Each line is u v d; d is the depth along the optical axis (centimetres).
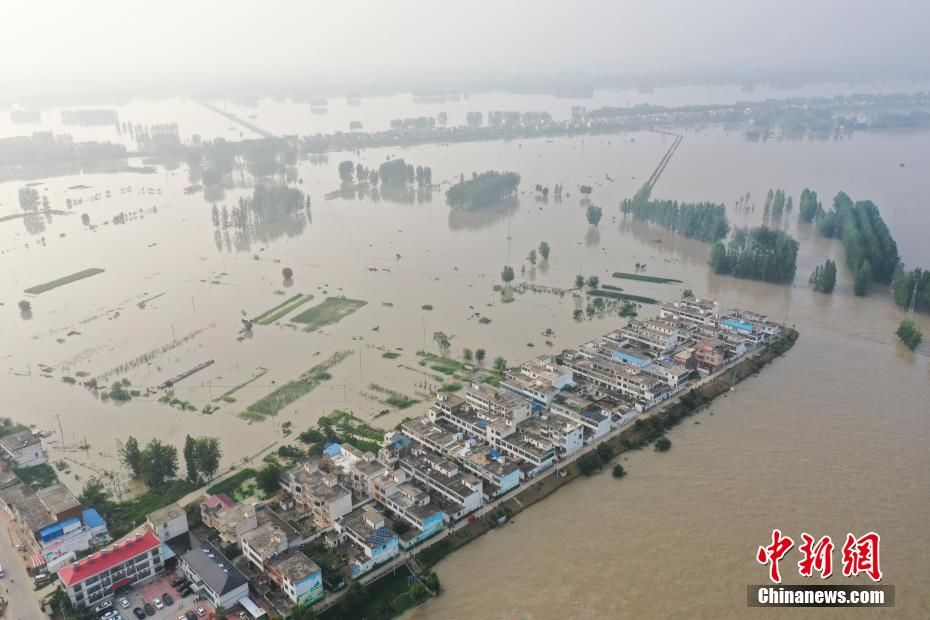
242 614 17988
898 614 17575
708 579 18875
